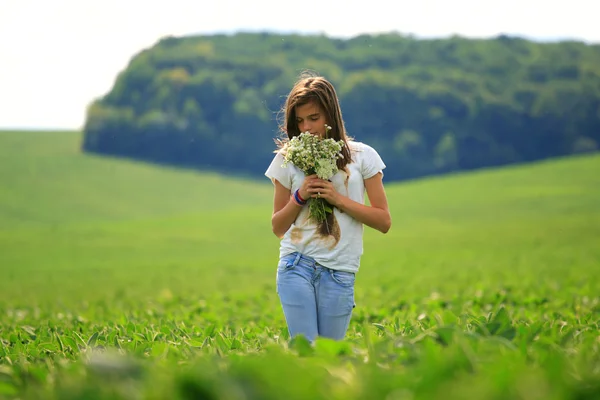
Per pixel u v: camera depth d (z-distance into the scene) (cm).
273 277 5094
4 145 17600
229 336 1178
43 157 16775
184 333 1220
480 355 605
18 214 12244
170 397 474
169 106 19300
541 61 19838
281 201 981
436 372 498
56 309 2806
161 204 13638
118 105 19575
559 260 4978
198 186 15362
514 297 2183
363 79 18712
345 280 957
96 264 6675
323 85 961
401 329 998
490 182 11181
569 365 577
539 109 18400
